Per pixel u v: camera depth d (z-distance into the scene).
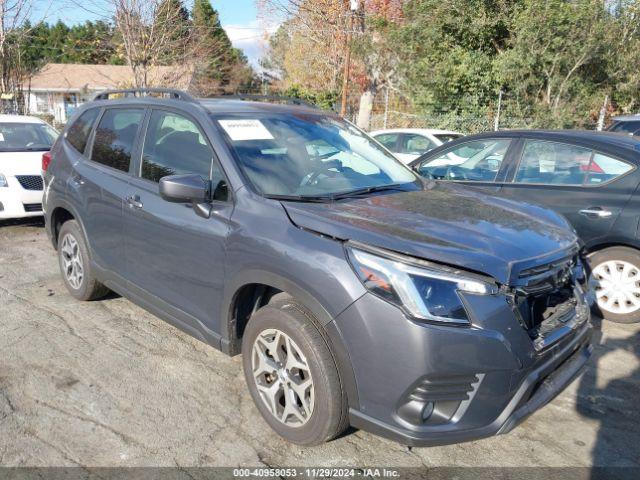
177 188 3.19
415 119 18.80
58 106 44.16
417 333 2.45
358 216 2.98
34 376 3.66
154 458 2.88
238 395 3.51
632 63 16.45
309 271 2.73
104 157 4.46
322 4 24.78
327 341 2.74
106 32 20.55
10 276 5.74
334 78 29.00
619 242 4.69
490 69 17.20
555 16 15.58
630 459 3.01
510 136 5.51
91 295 4.84
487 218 3.17
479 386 2.52
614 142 4.89
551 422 3.35
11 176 7.47
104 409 3.30
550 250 2.89
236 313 3.28
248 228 3.08
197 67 23.30
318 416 2.77
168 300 3.74
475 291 2.53
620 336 4.60
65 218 5.17
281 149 3.65
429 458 2.96
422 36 18.02
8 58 19.92
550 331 2.81
